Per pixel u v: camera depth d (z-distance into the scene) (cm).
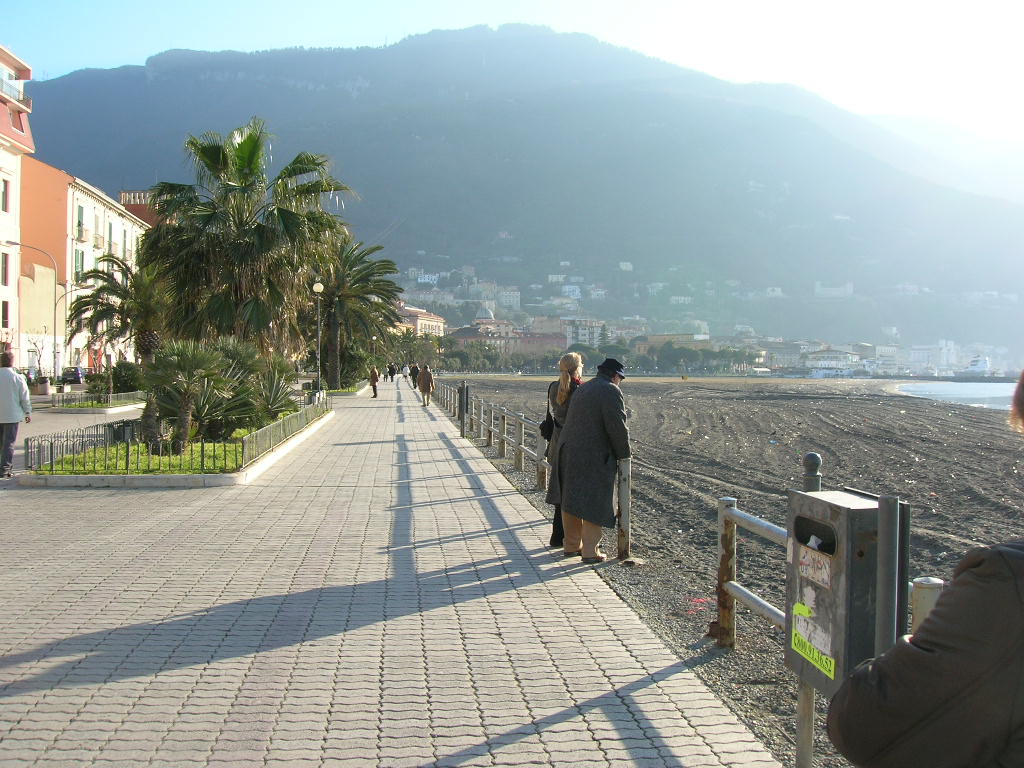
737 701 448
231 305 2236
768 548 937
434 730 400
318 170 2388
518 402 5219
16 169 4512
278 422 1650
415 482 1287
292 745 381
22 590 645
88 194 5500
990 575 169
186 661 492
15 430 1251
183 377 1473
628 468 782
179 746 379
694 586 718
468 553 798
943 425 3712
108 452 1360
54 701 430
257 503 1067
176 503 1059
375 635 547
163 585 664
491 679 471
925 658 172
